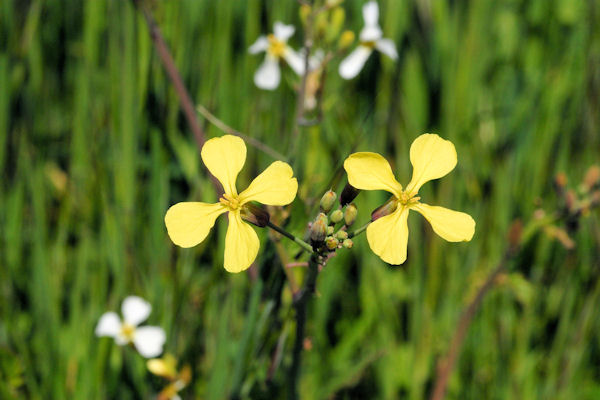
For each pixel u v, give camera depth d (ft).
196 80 1.77
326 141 1.73
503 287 1.78
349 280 1.80
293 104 1.75
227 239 1.36
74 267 1.78
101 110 1.79
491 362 1.78
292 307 1.47
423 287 1.77
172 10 1.70
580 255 1.81
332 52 1.61
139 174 1.75
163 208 1.71
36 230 1.71
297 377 1.51
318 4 1.63
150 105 1.71
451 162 1.39
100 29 1.79
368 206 1.76
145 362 1.71
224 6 1.77
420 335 1.77
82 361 1.68
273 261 1.50
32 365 1.71
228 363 1.65
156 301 1.69
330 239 1.37
